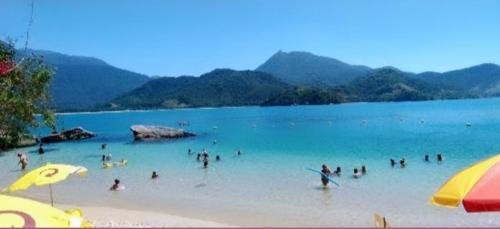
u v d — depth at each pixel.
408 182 22.97
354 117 105.31
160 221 16.41
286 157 34.94
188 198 20.78
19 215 7.38
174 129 59.62
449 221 15.82
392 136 51.81
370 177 24.72
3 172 32.50
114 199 20.91
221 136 59.88
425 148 38.66
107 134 72.06
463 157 32.25
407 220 16.11
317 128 71.75
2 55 30.09
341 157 34.03
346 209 17.89
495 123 68.25
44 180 13.59
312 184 23.30
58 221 7.44
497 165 8.07
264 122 97.31
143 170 29.98
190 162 33.53
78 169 14.73
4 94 29.44
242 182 24.44
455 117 90.56
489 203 7.40
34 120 34.25
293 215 17.19
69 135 61.78
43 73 33.28
